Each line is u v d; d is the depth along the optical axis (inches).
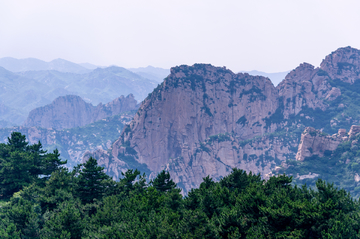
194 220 2231.8
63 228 2497.5
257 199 2519.7
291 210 2317.9
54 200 3159.5
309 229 2267.5
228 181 3353.8
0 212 2970.0
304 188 2881.4
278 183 3166.8
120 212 2805.1
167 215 2566.4
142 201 2851.9
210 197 2694.4
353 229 2183.8
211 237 2219.5
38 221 2829.7
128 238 2329.0
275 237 2246.6
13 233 2497.5
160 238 2228.1
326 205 2290.8
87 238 2417.6
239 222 2294.5
